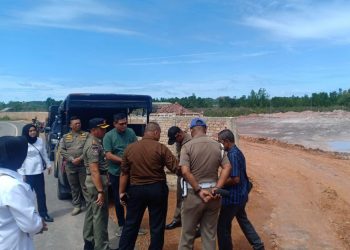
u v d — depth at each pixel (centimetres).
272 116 4706
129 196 552
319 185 1215
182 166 509
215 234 530
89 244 620
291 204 987
